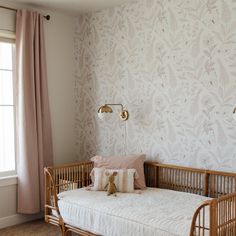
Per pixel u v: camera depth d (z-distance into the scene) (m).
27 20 3.62
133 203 2.75
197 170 3.06
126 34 3.66
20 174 3.61
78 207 2.80
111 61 3.83
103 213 2.60
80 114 4.20
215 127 3.00
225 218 2.11
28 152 3.58
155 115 3.44
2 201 3.56
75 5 3.72
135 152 3.63
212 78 3.01
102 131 3.96
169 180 3.31
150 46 3.45
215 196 2.97
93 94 4.04
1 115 3.65
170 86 3.31
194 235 2.10
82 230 2.81
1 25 3.50
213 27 2.98
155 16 3.40
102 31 3.91
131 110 3.65
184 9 3.17
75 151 4.21
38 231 3.46
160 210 2.55
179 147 3.26
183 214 2.46
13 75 3.70
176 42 3.24
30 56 3.62
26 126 3.57
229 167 2.92
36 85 3.68
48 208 3.18
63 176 3.40
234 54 2.86
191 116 3.16
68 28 4.14
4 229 3.51
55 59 4.01
